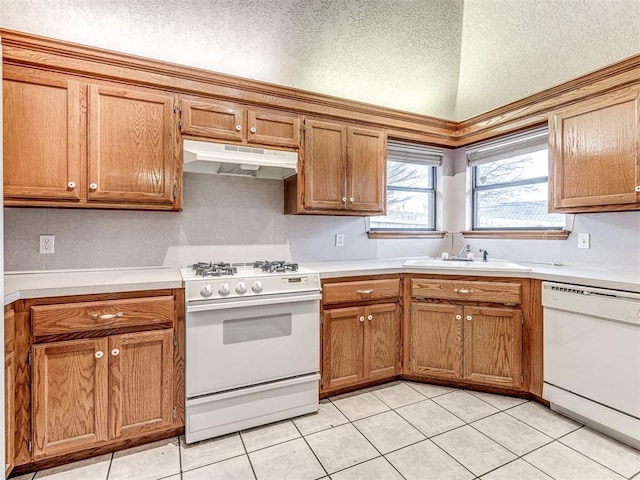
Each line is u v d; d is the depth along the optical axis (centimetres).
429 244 340
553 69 243
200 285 184
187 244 243
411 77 284
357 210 267
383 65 270
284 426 201
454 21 259
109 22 200
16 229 203
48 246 209
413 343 253
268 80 253
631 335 174
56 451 160
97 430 167
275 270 219
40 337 157
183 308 185
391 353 251
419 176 342
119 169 196
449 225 348
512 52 256
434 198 346
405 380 262
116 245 224
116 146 195
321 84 268
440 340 246
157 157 204
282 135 238
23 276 195
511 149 294
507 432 191
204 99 217
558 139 236
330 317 228
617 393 179
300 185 246
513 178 302
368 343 242
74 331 162
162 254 236
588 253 245
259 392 199
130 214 228
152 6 200
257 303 195
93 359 166
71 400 162
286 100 240
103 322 167
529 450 175
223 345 190
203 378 185
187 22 212
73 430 163
